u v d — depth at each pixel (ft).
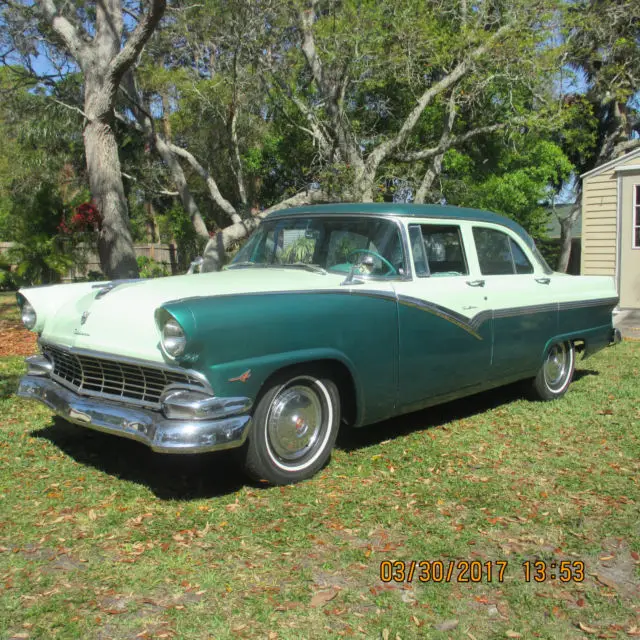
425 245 17.12
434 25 50.98
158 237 94.79
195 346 12.07
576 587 10.50
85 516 12.59
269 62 51.75
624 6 56.44
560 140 75.92
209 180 57.77
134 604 9.77
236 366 12.57
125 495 13.55
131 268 44.73
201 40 52.39
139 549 11.35
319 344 14.03
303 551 11.41
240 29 47.29
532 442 17.34
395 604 9.93
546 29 51.29
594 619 9.70
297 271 16.28
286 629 9.27
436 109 58.18
